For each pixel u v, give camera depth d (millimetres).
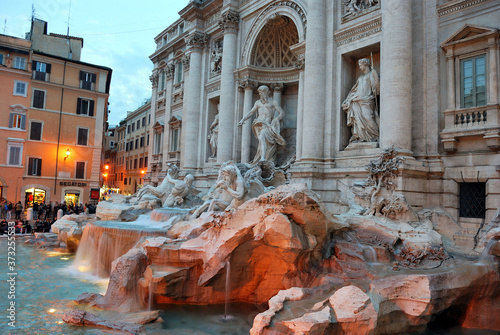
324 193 18750
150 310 12078
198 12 30797
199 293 12617
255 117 26125
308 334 7961
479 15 15125
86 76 43562
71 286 14812
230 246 12062
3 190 38406
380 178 15594
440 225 14984
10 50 38969
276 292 12852
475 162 14797
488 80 14625
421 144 16250
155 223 18922
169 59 37656
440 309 9820
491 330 10672
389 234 13062
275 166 23922
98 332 10344
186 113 31828
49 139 41000
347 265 11383
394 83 16000
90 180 43031
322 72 19578
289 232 10961
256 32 25562
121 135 69500
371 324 8500
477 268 10852
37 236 24938
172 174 25438
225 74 27047
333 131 19250
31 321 11070
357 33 18703
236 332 10562
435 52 16156
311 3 19984
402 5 16188
